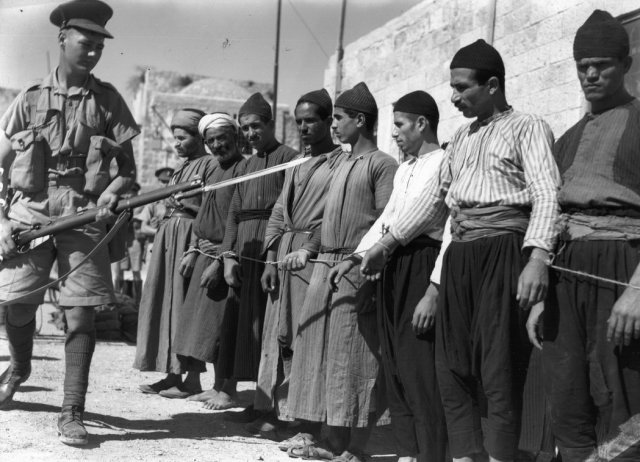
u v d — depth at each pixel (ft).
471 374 11.02
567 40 18.78
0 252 14.65
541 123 10.61
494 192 10.68
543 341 10.10
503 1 21.36
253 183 16.63
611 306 9.53
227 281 16.78
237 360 16.35
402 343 12.32
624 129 9.71
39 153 14.60
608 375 9.56
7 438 13.82
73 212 14.65
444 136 24.70
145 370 19.08
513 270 10.50
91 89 14.99
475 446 11.11
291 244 14.67
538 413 10.96
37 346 24.80
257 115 16.53
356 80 29.73
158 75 49.03
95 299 14.29
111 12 14.97
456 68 11.08
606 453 9.70
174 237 19.36
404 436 12.54
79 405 14.02
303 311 14.01
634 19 16.96
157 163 56.24
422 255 12.38
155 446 13.97
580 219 9.84
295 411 13.82
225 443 14.47
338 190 13.94
